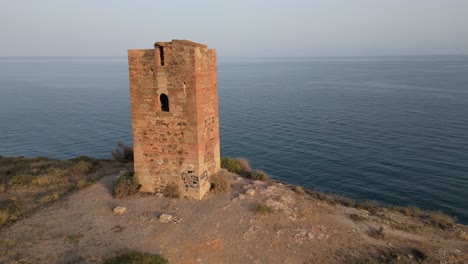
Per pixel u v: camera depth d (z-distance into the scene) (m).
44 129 68.62
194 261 14.36
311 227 17.50
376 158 45.31
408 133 57.22
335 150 49.22
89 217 17.77
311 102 94.12
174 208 18.67
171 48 18.67
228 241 15.82
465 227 20.88
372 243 16.72
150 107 19.72
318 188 36.69
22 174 25.06
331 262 14.81
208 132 20.86
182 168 19.86
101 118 78.12
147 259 13.55
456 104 84.00
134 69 19.53
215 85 21.58
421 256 16.03
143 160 20.52
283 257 14.95
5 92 130.25
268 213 18.23
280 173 41.16
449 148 48.44
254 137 57.19
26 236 16.02
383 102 90.88
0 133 65.88
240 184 22.42
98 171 25.56
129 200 19.70
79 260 13.94
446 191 35.00
